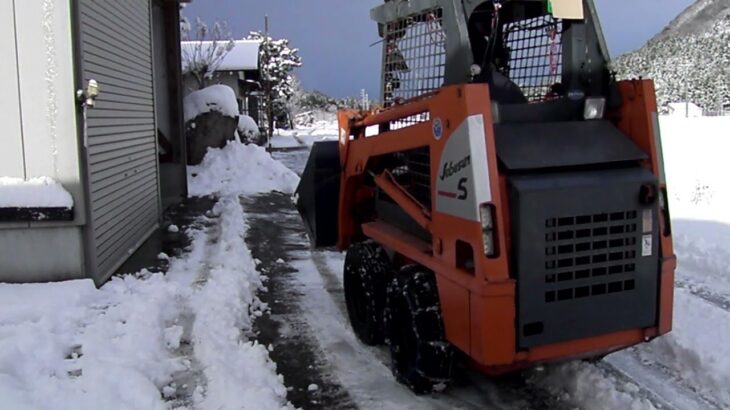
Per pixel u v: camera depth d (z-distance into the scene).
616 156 3.73
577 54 4.09
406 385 4.42
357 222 5.93
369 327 5.12
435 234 3.98
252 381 4.48
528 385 4.47
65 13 6.16
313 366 4.89
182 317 5.90
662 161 3.81
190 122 16.75
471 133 3.46
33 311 5.48
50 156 6.30
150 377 4.53
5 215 6.21
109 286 6.57
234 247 8.70
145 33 9.62
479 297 3.46
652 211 3.72
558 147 3.73
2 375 4.10
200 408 4.16
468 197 3.52
